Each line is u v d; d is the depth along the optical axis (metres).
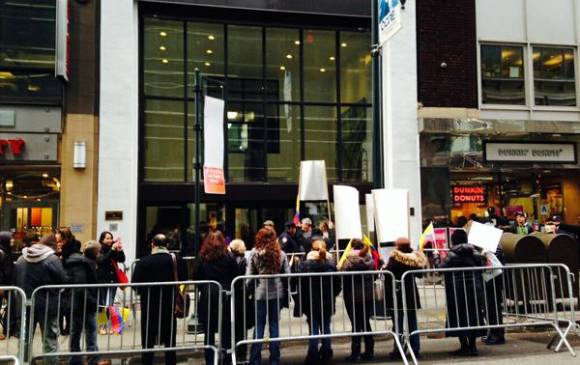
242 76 15.23
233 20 15.11
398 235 9.63
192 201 14.39
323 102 15.68
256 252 7.05
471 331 7.48
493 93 16.45
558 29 16.98
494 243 8.07
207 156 9.59
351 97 15.91
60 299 6.77
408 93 15.61
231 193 14.59
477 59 16.39
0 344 8.12
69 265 7.22
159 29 14.73
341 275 7.13
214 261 7.13
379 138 10.73
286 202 15.20
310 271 7.34
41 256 7.00
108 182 13.42
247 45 15.34
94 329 7.05
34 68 13.15
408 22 15.83
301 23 15.59
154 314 6.86
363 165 15.79
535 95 16.73
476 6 16.56
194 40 14.96
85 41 13.65
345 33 15.99
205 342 6.94
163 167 14.46
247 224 14.92
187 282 6.66
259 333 6.84
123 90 13.72
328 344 7.13
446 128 15.50
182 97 14.77
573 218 16.67
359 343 7.38
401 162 15.34
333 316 7.80
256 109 15.24
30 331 6.28
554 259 9.82
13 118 13.01
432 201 15.35
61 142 13.31
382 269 7.89
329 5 15.40
